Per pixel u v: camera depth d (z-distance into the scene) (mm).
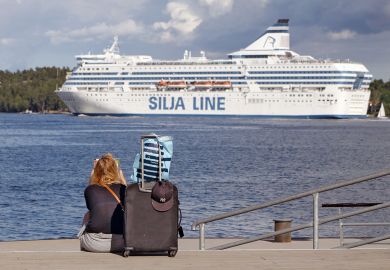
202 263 20656
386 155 150875
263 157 140750
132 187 21891
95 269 19844
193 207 68375
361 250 22453
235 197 77000
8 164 121000
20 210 65188
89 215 23016
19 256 21531
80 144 179625
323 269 19719
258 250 22703
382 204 24172
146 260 21172
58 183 90438
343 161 134125
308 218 57938
